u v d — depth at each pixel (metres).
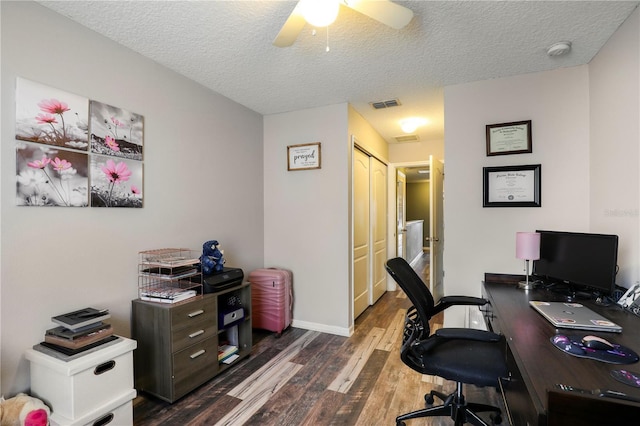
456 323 2.63
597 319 1.39
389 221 4.75
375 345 2.79
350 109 3.08
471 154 2.55
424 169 6.13
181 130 2.41
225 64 2.25
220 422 1.75
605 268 1.69
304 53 2.10
